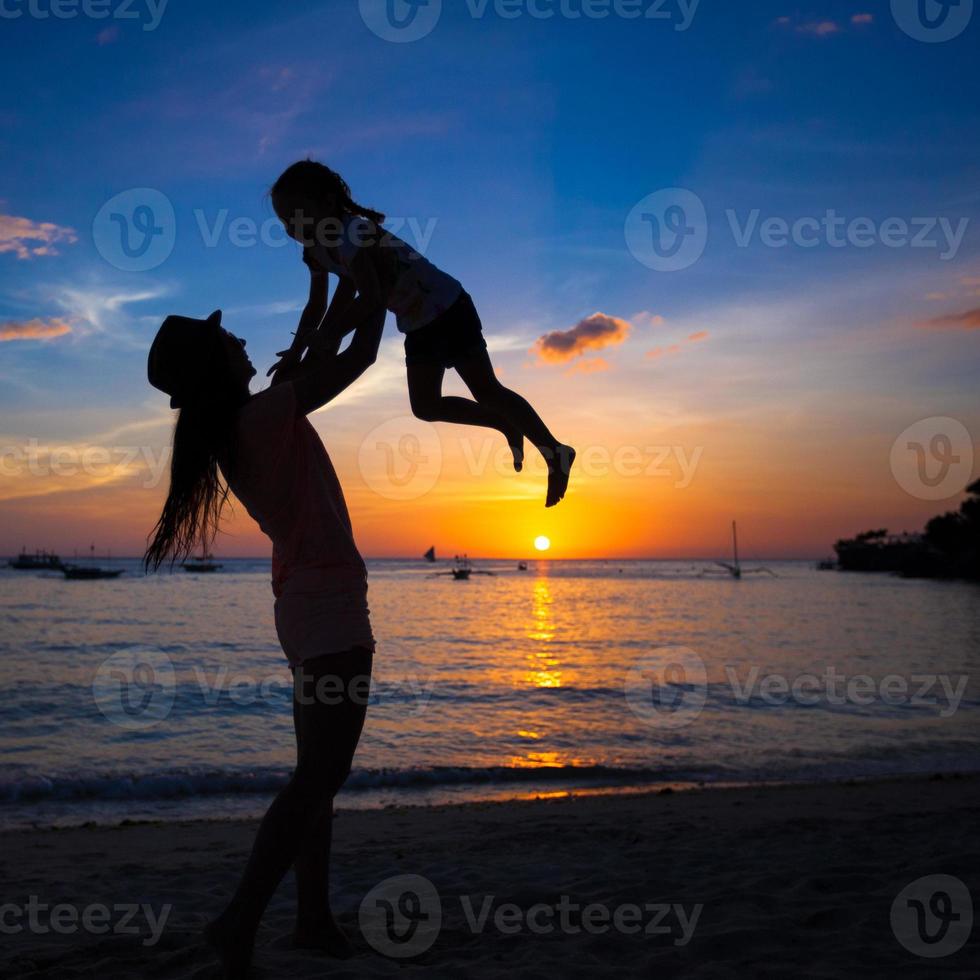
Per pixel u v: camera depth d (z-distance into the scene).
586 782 10.99
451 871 4.69
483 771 11.48
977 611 54.72
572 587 97.25
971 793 9.12
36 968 2.96
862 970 2.78
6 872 5.32
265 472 2.39
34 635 33.16
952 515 118.75
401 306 2.98
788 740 13.88
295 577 2.40
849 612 54.12
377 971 2.74
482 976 2.73
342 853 5.52
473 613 52.69
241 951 2.31
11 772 11.23
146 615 44.28
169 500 2.44
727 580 124.44
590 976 2.77
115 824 8.33
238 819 8.64
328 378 2.50
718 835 5.82
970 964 2.83
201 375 2.40
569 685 20.91
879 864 4.44
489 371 3.10
